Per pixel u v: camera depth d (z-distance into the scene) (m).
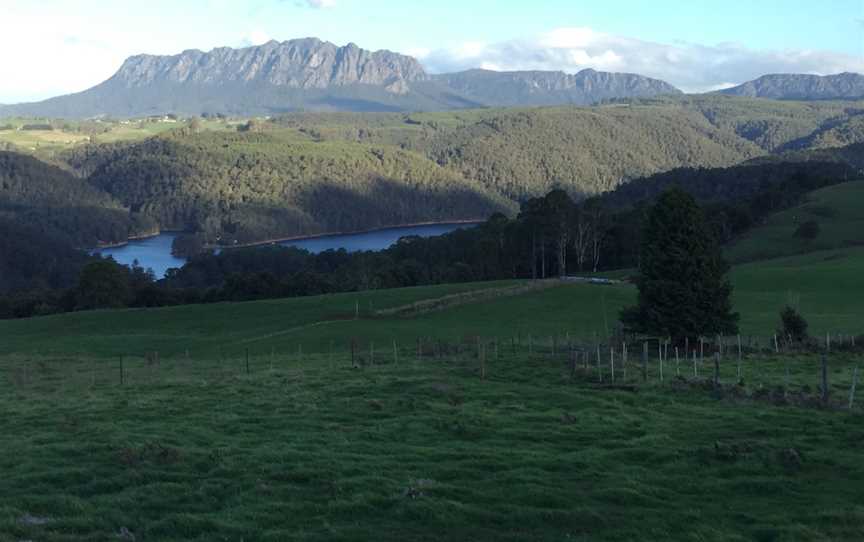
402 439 22.31
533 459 19.69
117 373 42.53
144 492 16.98
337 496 16.55
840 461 19.56
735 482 18.12
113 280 103.69
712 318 43.50
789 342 43.91
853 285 75.06
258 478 17.89
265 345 57.44
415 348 48.69
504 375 34.09
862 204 144.00
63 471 18.44
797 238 125.81
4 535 13.93
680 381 31.22
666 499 17.17
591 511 15.89
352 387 30.88
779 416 24.84
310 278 114.56
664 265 44.12
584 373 33.66
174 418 25.50
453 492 16.92
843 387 30.20
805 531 14.91
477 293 79.00
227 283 111.94
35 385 38.50
